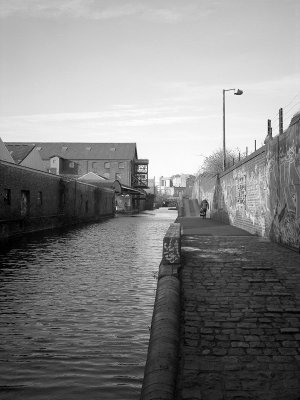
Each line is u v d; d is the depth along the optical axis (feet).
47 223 92.89
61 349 19.57
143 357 18.71
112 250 54.29
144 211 246.68
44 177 90.33
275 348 15.20
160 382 12.26
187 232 54.49
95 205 146.30
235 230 58.18
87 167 260.01
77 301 27.84
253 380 12.88
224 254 33.60
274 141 42.04
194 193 174.19
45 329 22.29
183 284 23.85
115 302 27.63
